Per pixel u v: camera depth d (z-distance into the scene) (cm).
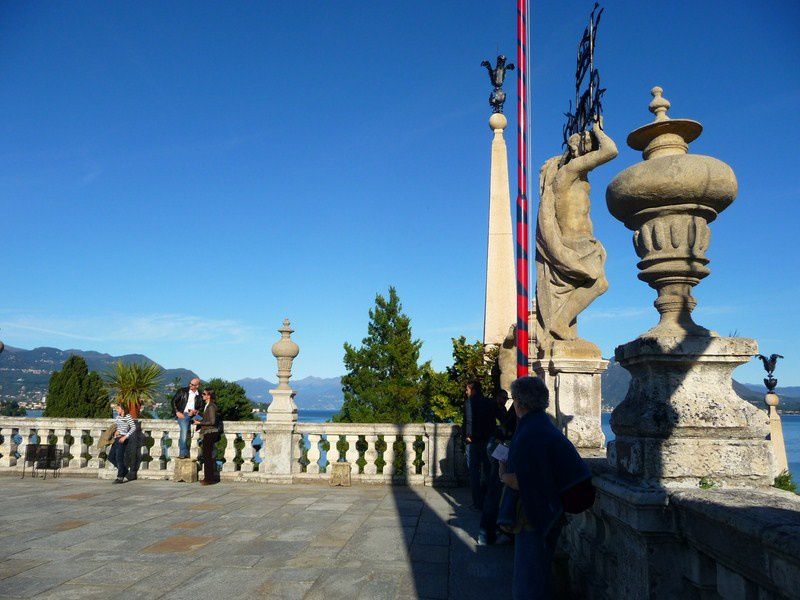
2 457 1202
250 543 620
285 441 1095
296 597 455
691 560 283
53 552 580
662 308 357
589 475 313
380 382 2273
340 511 805
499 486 622
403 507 837
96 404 2094
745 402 319
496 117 1320
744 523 224
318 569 528
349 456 1109
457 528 701
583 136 710
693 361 319
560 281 700
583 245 698
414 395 2184
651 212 355
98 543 616
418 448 1174
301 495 944
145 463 1166
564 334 689
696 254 346
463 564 548
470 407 818
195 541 627
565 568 448
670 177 338
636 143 395
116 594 458
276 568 530
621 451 343
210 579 496
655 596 286
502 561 558
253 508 823
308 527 700
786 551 195
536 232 739
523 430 327
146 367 1527
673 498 286
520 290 486
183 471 1077
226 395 1992
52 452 1125
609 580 359
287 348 1138
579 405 641
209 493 956
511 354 948
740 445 308
